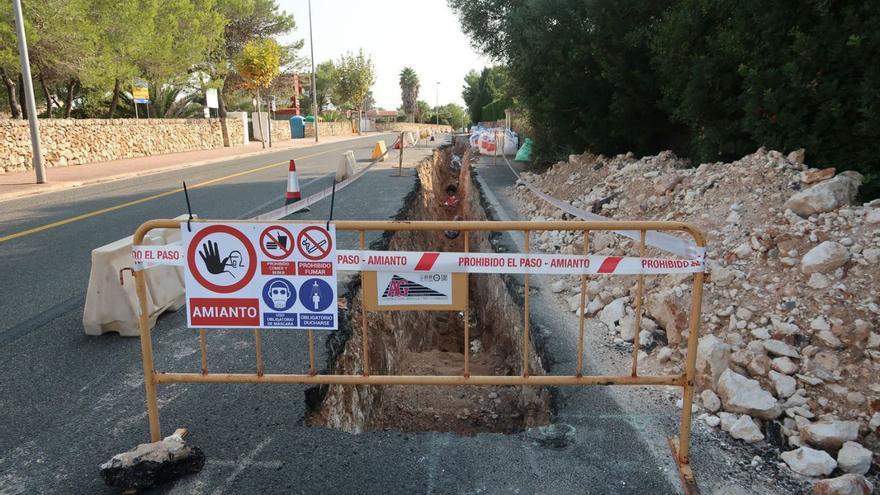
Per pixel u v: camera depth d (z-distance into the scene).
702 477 2.79
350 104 62.75
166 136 25.09
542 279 6.19
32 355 4.23
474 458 2.97
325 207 10.10
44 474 2.84
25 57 13.34
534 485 2.75
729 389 3.29
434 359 7.09
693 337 2.79
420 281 2.92
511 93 14.23
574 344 4.46
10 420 3.34
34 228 8.66
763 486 2.72
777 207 4.88
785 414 3.18
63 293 5.62
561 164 12.00
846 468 2.79
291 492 2.68
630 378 2.93
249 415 3.36
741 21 6.19
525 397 5.07
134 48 19.86
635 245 5.86
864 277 3.77
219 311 2.94
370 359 5.22
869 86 4.92
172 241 5.48
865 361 3.33
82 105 28.88
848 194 4.69
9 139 16.33
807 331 3.62
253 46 29.97
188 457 2.78
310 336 2.96
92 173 16.34
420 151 24.77
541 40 10.69
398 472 2.84
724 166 6.24
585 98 10.55
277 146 32.25
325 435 3.16
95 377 3.88
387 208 9.97
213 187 13.37
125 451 3.04
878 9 4.97
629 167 8.46
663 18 8.58
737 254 4.54
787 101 5.56
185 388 3.69
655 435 3.15
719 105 6.88
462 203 16.66
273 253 2.89
